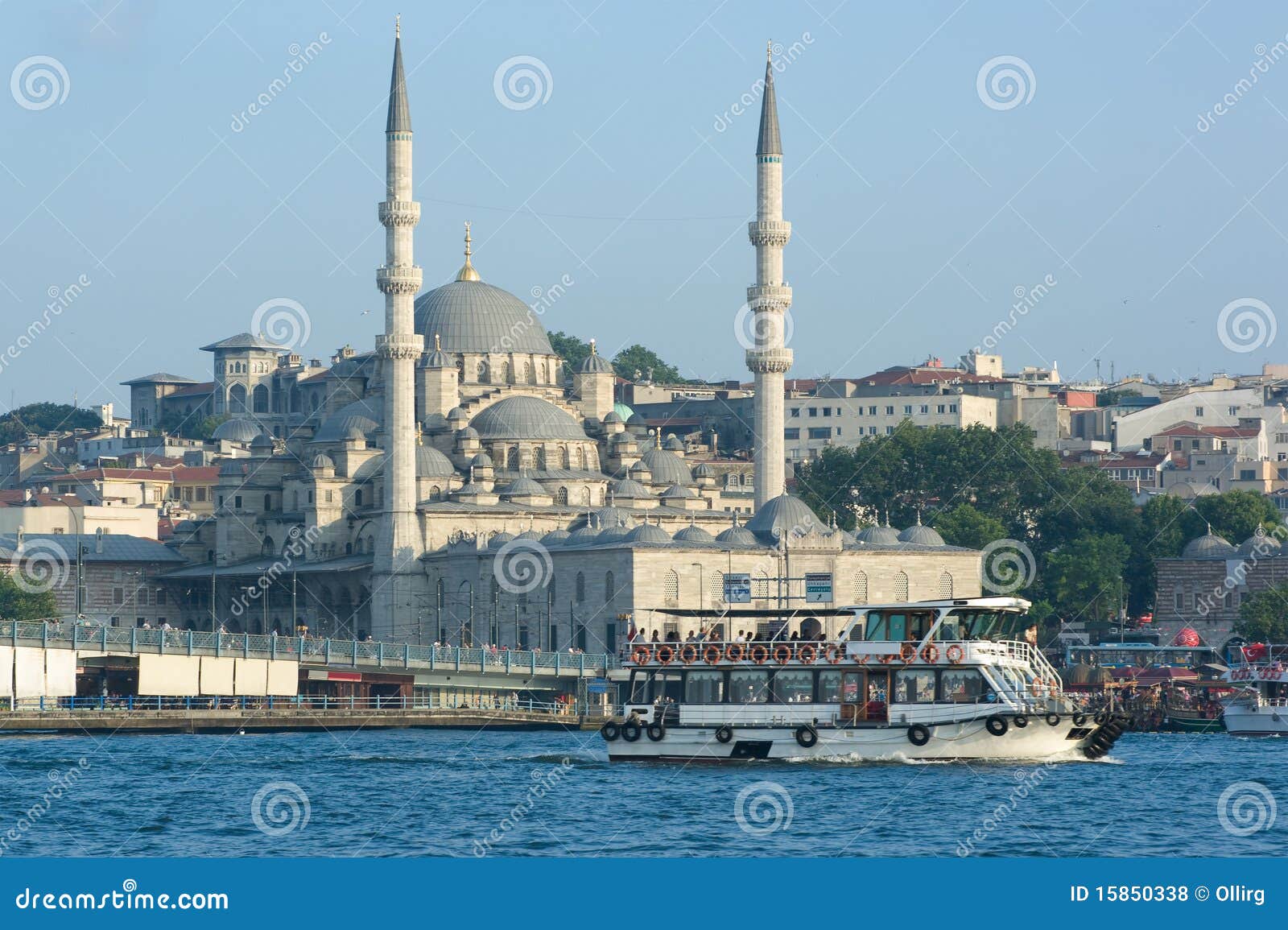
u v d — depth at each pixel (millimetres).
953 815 110000
